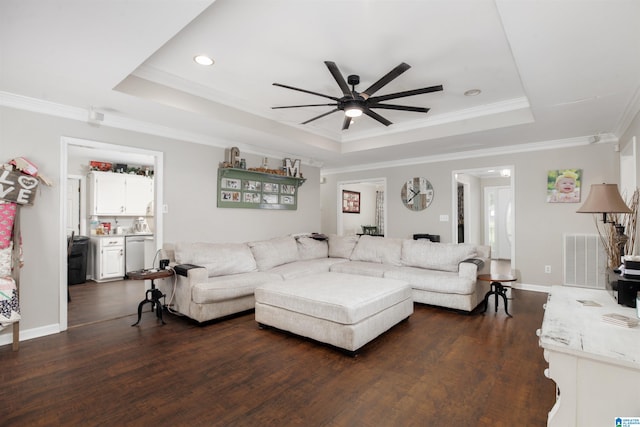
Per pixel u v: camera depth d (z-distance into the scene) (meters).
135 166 6.72
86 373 2.34
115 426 1.75
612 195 2.36
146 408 1.91
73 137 3.33
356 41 2.55
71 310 3.96
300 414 1.86
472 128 4.23
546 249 4.81
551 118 3.65
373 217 10.09
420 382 2.21
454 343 2.89
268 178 5.43
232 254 4.04
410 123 4.77
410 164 6.20
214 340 2.98
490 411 1.87
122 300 4.44
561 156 4.70
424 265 4.41
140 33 1.96
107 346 2.84
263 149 5.28
